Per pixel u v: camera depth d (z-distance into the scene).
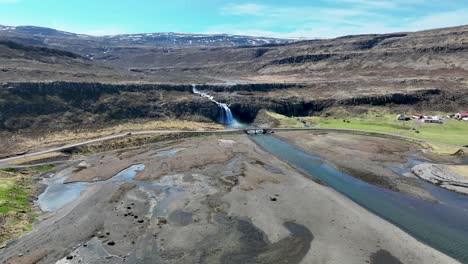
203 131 101.38
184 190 58.59
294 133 100.75
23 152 77.25
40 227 46.34
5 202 51.28
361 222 47.56
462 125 105.75
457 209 52.34
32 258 39.22
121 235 44.31
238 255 40.25
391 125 107.31
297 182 62.22
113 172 68.00
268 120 117.12
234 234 44.62
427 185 61.72
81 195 57.56
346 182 63.41
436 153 79.50
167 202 53.94
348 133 99.69
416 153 80.12
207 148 83.69
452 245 42.72
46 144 82.94
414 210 52.03
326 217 49.06
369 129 102.94
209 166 70.44
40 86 104.06
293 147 87.06
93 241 42.97
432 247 42.06
